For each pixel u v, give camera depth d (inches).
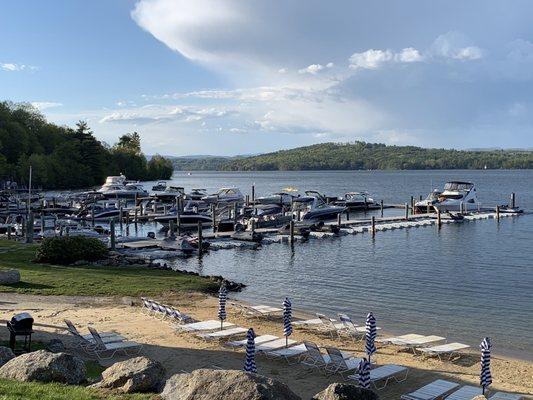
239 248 1962.4
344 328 852.0
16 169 4955.7
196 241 1916.8
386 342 777.6
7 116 5482.3
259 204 3152.1
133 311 938.1
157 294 1089.4
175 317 867.4
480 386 631.8
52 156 5393.7
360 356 745.6
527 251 1878.7
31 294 1026.1
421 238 2241.6
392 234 2369.6
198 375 434.3
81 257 1400.1
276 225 2517.2
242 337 804.0
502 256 1776.6
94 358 681.0
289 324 756.6
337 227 2311.8
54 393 439.2
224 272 1521.9
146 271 1333.7
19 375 489.4
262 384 414.0
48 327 814.5
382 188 6353.3
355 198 3577.8
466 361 740.0
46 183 5236.2
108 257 1464.1
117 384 487.5
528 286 1301.7
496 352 804.6
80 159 5777.6
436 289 1275.8
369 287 1304.1
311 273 1498.5
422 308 1088.8
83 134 5994.1
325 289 1283.2
